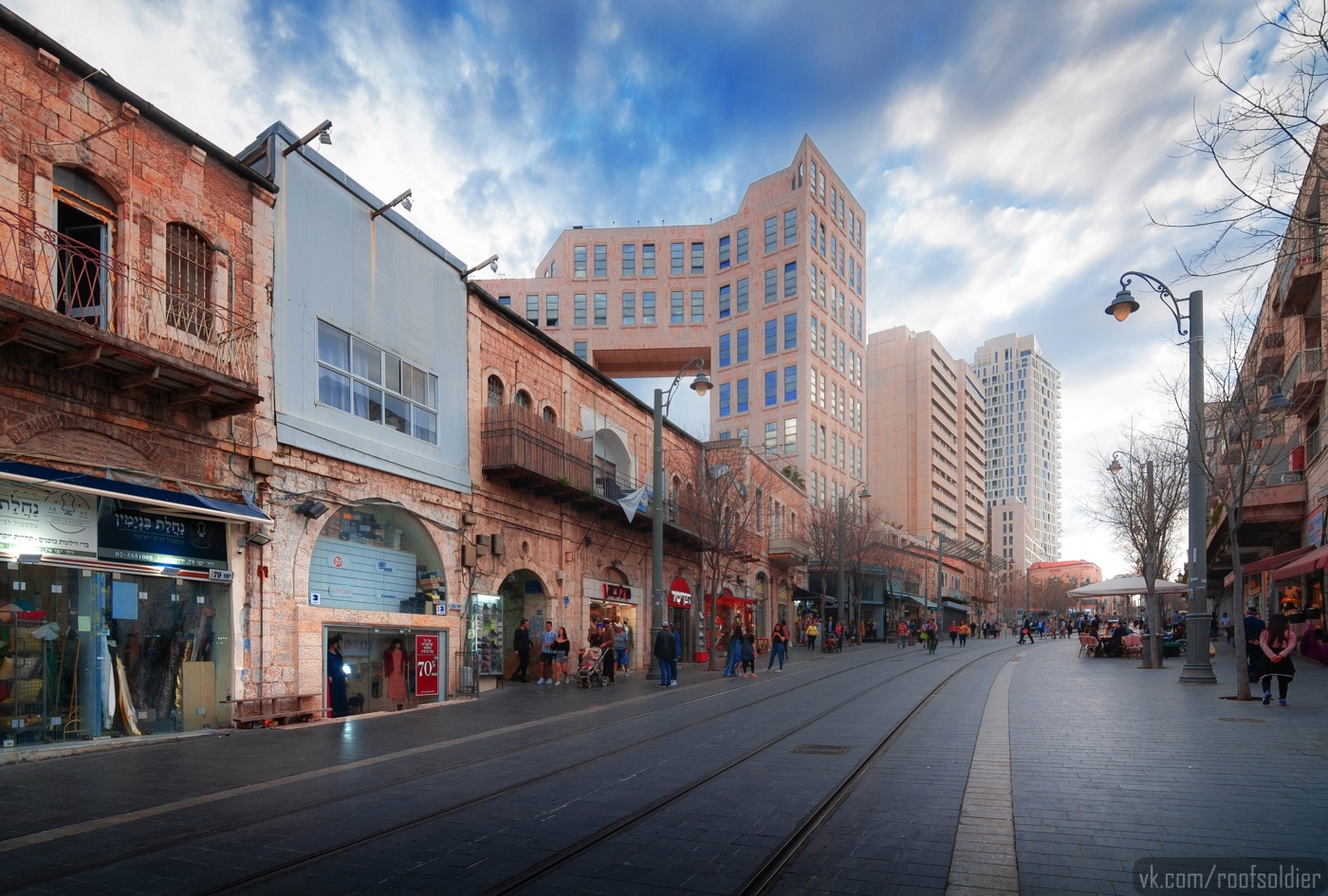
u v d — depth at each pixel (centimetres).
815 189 6400
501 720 1369
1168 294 1800
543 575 2231
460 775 888
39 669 1056
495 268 1997
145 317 1223
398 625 1648
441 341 1911
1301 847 570
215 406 1288
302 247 1530
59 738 1069
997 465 19938
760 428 6175
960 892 498
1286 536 3303
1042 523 19800
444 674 1778
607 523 2602
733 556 3127
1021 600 12538
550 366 2381
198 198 1338
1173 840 588
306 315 1525
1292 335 2655
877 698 1616
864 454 7000
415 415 1802
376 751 1046
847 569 5019
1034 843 588
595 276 6925
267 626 1365
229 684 1296
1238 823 630
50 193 1111
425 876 548
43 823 684
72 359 1043
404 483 1731
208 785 834
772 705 1523
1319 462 2558
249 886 533
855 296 7088
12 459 1019
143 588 1198
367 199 1709
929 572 7688
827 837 621
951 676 2133
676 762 945
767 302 6309
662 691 1873
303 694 1388
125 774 896
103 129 1150
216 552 1305
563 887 525
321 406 1532
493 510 2034
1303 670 2062
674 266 6875
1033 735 1068
